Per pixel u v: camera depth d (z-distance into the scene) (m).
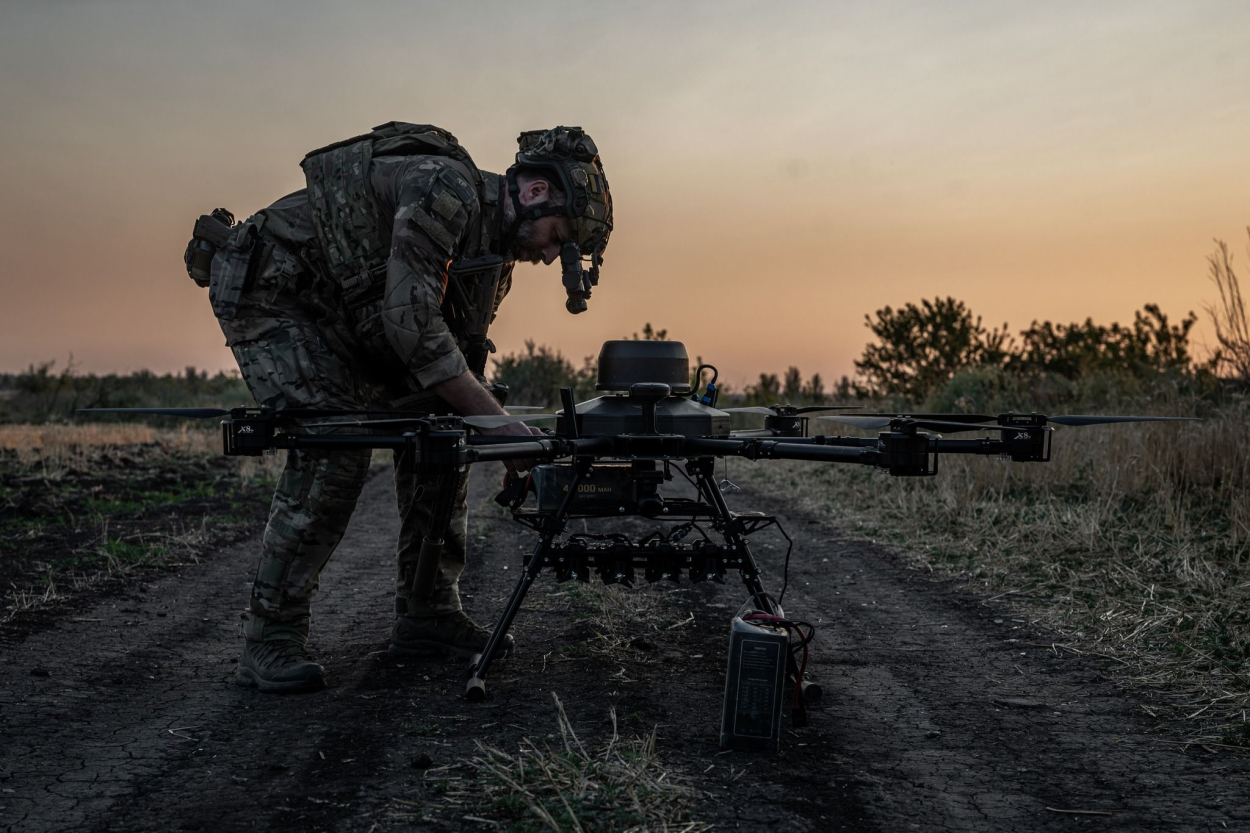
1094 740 3.12
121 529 7.57
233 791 2.65
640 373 3.57
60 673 3.83
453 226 3.43
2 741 3.04
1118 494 7.26
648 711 3.33
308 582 3.74
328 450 3.67
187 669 3.99
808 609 5.12
